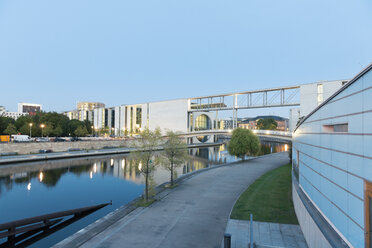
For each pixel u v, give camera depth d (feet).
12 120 279.69
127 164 160.45
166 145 87.97
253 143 146.82
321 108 31.53
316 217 31.89
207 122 370.32
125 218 51.01
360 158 20.40
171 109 327.47
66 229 57.26
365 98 19.51
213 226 46.73
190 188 78.48
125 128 412.98
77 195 89.04
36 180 112.47
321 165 31.14
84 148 218.79
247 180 91.50
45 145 187.42
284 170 111.34
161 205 60.18
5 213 70.08
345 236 23.43
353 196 21.71
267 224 46.73
